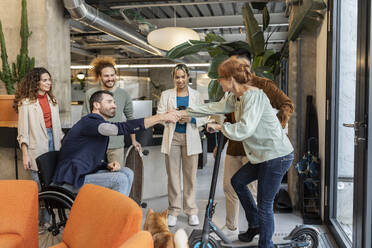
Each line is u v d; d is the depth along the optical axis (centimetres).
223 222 384
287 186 533
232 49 415
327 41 364
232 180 273
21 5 504
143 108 556
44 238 329
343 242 298
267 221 249
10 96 412
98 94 287
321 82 396
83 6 554
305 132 421
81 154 276
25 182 221
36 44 506
